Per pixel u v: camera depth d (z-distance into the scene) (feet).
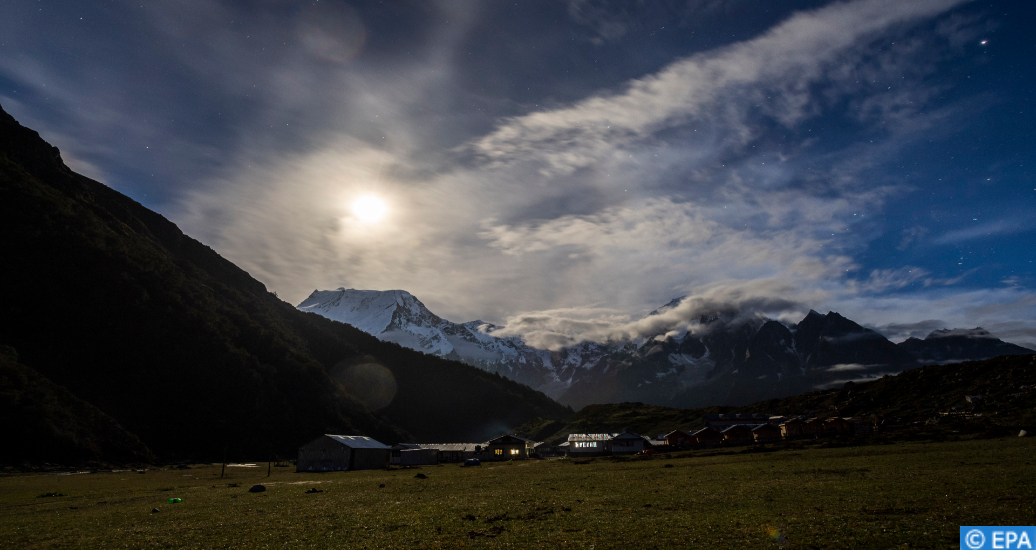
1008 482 104.99
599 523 88.69
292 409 583.17
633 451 450.30
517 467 299.38
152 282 610.65
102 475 283.79
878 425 388.98
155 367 506.48
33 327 463.01
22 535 100.07
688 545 71.36
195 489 193.47
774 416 554.46
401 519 101.04
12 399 344.08
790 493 111.34
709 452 302.66
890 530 73.00
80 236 587.68
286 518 109.29
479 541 79.51
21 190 589.32
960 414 369.50
